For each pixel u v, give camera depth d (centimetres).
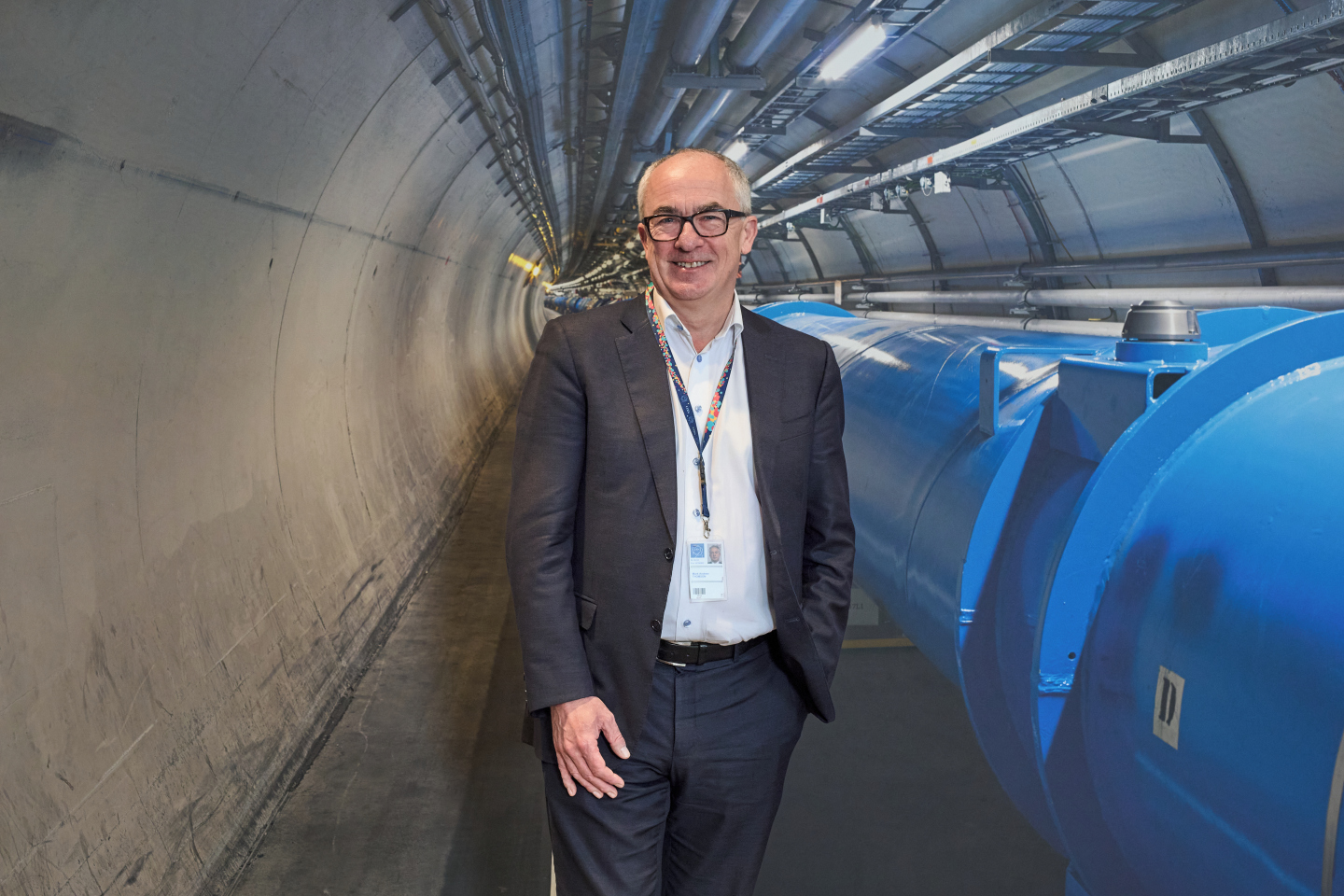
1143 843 169
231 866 261
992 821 281
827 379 160
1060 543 178
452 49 405
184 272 267
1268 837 130
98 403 232
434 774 324
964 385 279
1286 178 721
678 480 149
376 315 570
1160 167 843
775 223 1694
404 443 663
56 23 169
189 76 225
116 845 218
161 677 258
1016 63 693
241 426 341
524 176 896
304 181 342
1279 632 131
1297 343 171
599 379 147
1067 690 181
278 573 364
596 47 731
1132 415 178
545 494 146
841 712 353
